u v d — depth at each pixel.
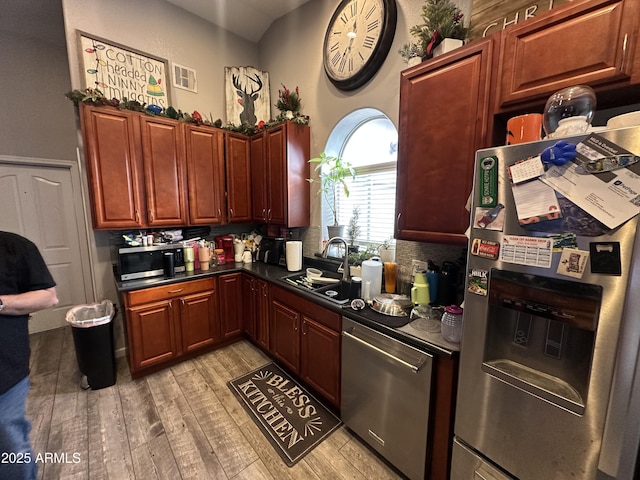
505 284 0.94
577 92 0.87
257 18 2.86
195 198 2.56
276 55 2.97
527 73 1.07
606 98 1.00
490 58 1.17
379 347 1.43
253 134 2.85
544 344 0.95
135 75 2.43
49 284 1.23
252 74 3.05
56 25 2.76
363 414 1.57
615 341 0.74
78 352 2.03
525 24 1.06
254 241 3.06
